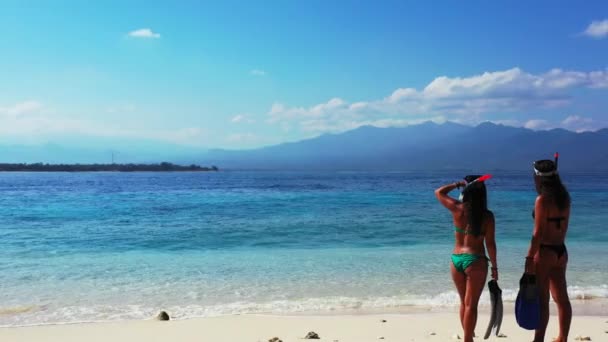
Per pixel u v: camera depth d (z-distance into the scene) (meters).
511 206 29.95
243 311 8.22
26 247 15.21
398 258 13.20
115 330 6.93
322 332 6.77
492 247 4.89
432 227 19.97
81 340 6.45
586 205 31.36
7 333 6.78
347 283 10.27
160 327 7.10
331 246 15.48
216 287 9.97
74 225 20.64
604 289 9.62
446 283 10.23
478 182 4.88
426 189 53.91
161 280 10.60
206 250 14.74
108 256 13.70
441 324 7.19
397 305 8.55
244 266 12.16
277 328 7.02
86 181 92.81
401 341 6.28
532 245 5.03
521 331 6.70
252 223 21.27
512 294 9.23
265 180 98.19
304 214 25.19
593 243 15.89
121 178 120.19
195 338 6.54
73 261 12.86
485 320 7.41
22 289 9.79
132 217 23.88
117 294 9.41
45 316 7.92
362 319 7.52
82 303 8.76
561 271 5.18
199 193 47.06
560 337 5.25
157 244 15.83
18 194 45.69
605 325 7.02
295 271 11.50
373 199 36.66
